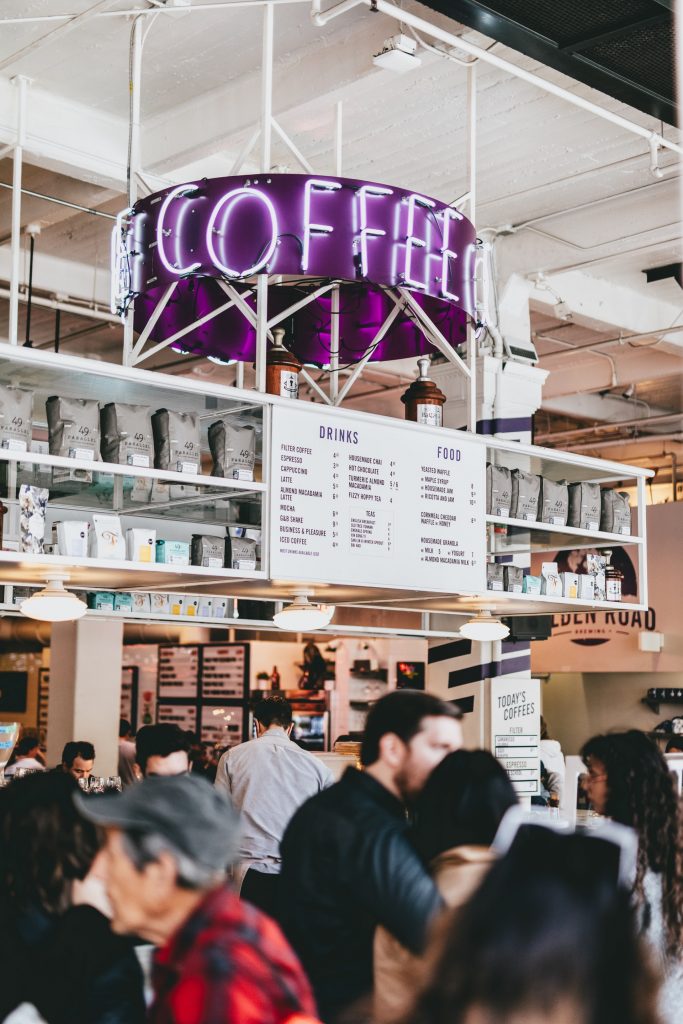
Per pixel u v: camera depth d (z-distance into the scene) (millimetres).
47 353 3688
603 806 2648
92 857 2104
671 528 10242
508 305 7492
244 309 4566
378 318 5461
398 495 4695
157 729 4113
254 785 4574
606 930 993
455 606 5609
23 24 5109
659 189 6805
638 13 4211
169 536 4609
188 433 4203
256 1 4508
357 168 6707
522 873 1023
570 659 10883
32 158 5742
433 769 2285
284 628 5133
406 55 4887
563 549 5840
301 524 4371
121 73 5539
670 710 10781
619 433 12477
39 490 3854
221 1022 1375
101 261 8242
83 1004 1972
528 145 6332
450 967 967
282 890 2348
